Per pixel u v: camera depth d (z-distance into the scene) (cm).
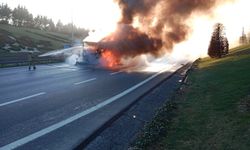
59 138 769
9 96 1352
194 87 1590
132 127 929
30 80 1984
